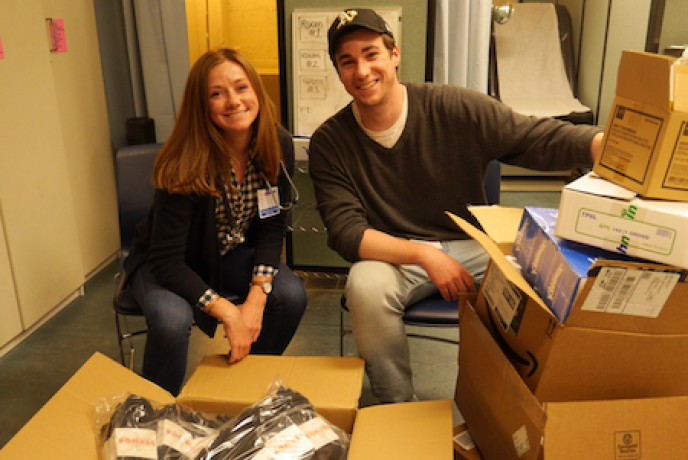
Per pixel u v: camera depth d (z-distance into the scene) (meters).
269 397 1.33
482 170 1.82
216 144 1.65
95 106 2.99
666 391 1.18
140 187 2.04
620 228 1.03
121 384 1.36
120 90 3.15
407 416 1.29
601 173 1.15
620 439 1.09
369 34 1.63
